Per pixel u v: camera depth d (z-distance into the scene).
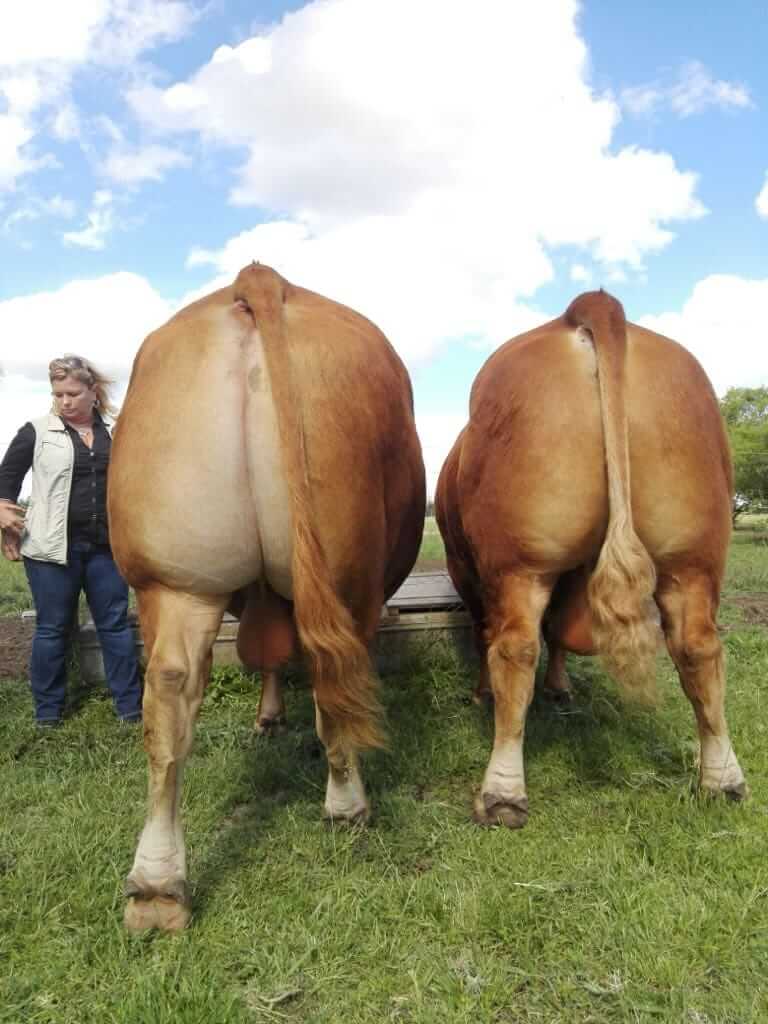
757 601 8.92
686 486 2.94
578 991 2.16
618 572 2.78
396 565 3.46
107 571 4.50
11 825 3.20
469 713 4.60
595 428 2.89
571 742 3.95
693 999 2.09
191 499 2.30
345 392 2.49
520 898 2.54
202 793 3.46
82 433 4.50
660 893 2.55
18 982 2.18
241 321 2.42
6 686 5.18
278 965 2.23
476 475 3.25
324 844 2.91
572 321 3.06
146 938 2.37
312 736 4.20
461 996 2.12
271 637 2.77
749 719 4.26
